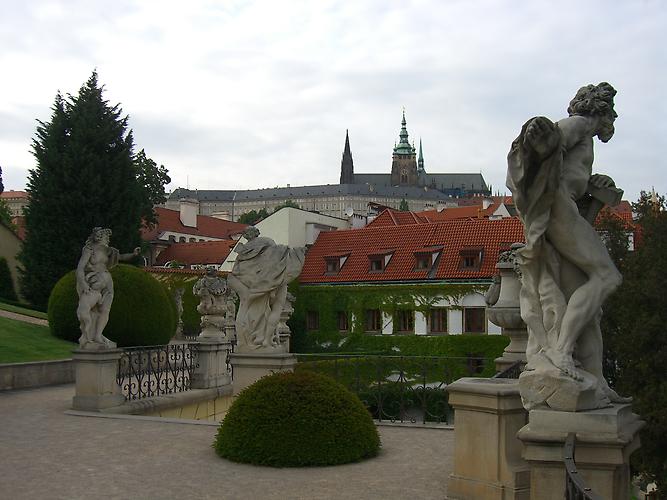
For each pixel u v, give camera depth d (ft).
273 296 40.83
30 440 32.91
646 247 80.64
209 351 52.75
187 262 211.00
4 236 141.69
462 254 131.64
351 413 28.73
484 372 111.75
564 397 16.02
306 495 23.04
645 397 67.97
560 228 16.76
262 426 27.66
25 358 68.18
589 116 18.19
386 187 645.92
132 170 130.11
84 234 122.52
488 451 20.77
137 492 23.41
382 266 142.00
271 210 631.56
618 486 15.64
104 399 42.57
